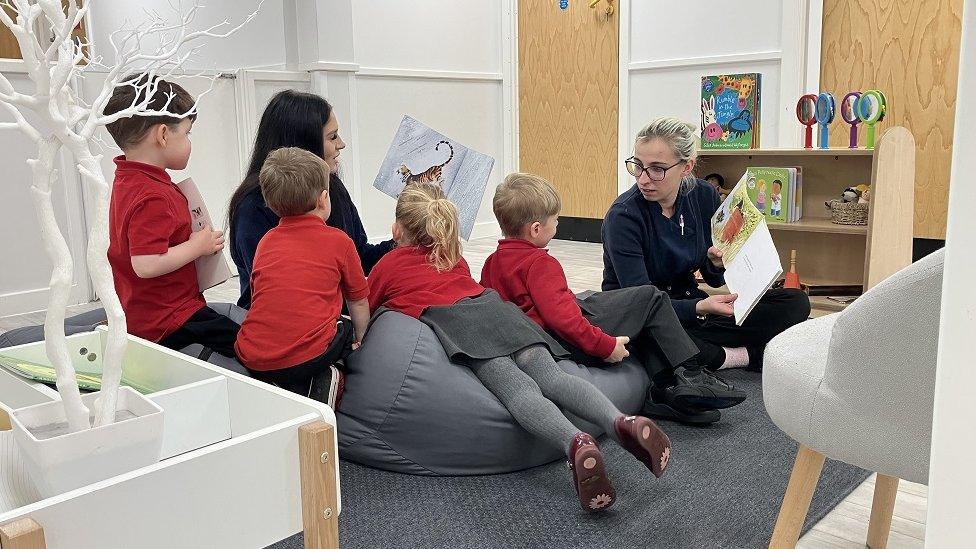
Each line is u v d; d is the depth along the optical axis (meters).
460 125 5.48
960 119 0.59
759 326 2.45
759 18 4.45
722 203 2.34
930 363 0.98
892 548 1.47
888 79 4.06
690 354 2.06
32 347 1.44
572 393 1.74
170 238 1.80
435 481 1.76
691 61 4.75
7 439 1.09
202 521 0.94
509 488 1.72
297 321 1.73
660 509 1.61
